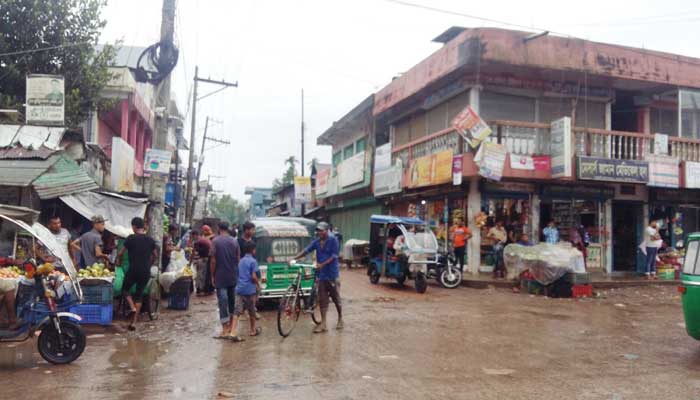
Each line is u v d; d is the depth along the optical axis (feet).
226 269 28.86
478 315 36.63
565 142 52.65
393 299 44.45
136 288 32.30
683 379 21.58
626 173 54.39
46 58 54.34
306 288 34.53
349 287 52.26
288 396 18.81
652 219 62.28
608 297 46.65
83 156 45.37
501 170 52.19
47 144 40.83
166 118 43.06
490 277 53.72
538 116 59.26
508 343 28.07
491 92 58.03
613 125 66.03
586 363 24.07
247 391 19.39
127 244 30.96
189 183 105.40
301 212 128.77
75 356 23.00
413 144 66.44
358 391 19.45
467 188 57.82
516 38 53.11
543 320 35.04
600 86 60.23
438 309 39.14
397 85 70.33
